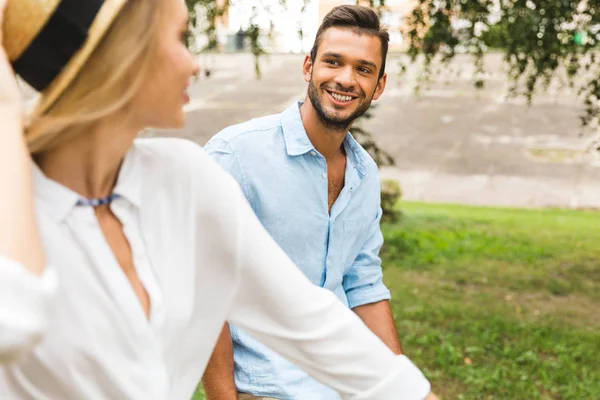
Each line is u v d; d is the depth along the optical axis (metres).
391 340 2.24
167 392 0.94
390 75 24.83
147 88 0.91
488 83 24.80
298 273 1.11
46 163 0.92
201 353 1.08
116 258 0.95
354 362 1.13
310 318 1.11
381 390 1.13
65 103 0.86
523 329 6.64
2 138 0.78
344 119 2.13
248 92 25.66
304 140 2.13
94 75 0.85
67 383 0.89
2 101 0.80
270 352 2.05
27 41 0.82
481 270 9.17
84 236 0.90
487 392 5.19
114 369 0.90
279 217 2.13
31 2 0.81
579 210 14.95
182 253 0.99
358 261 2.31
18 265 0.69
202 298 1.07
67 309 0.88
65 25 0.82
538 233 11.84
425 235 11.23
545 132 20.56
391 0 25.61
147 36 0.85
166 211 1.00
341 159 2.24
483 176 17.56
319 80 2.13
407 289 8.20
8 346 0.67
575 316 7.31
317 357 1.12
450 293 8.05
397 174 17.78
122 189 0.95
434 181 17.25
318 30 2.23
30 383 0.89
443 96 23.86
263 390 2.03
